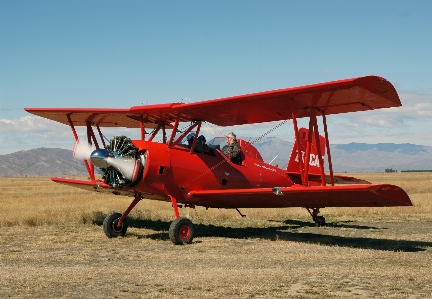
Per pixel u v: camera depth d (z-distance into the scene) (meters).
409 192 32.38
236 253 9.29
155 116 12.23
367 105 10.44
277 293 5.82
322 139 15.59
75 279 6.66
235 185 12.66
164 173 11.02
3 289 6.07
